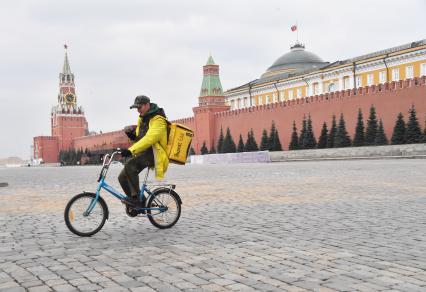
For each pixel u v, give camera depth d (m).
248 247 5.32
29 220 7.89
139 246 5.51
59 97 115.62
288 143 49.12
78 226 6.18
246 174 20.56
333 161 34.75
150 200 6.55
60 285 3.94
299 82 62.47
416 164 23.45
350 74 54.50
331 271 4.23
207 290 3.73
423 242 5.45
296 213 7.96
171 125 6.52
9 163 147.75
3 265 4.68
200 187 13.77
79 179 20.78
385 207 8.41
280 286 3.80
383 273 4.14
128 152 6.16
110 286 3.88
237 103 75.38
